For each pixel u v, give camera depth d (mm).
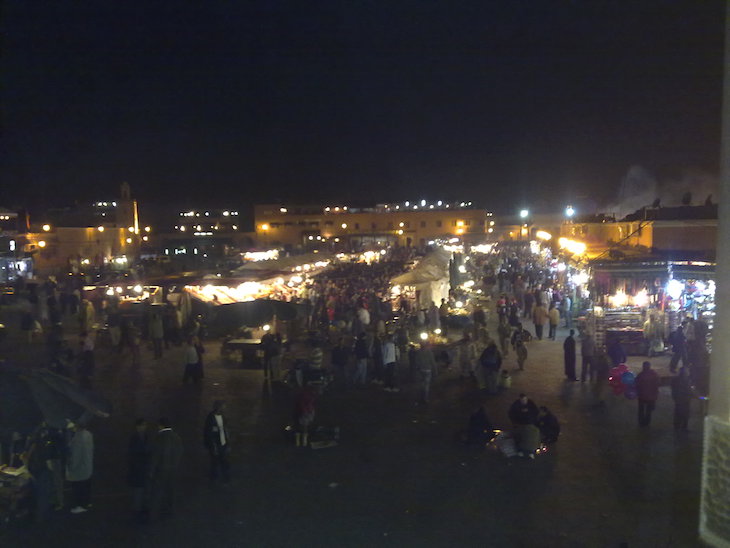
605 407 12828
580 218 37875
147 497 7848
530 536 7387
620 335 17859
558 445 10547
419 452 10289
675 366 15703
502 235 89875
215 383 15070
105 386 14688
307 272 32938
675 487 8758
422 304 24328
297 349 19672
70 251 54000
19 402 7840
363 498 8492
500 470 9461
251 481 9109
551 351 18766
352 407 13008
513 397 13688
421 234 90000
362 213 90875
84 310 21203
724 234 3719
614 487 8781
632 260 19812
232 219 92688
